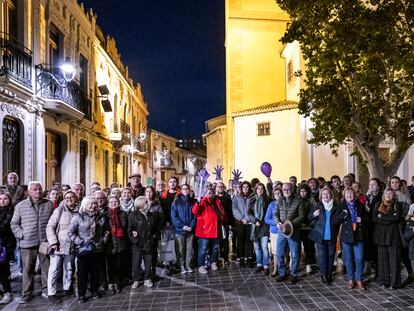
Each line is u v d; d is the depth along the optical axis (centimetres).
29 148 1148
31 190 689
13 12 1123
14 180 816
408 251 722
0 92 988
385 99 1180
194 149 4984
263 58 2347
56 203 820
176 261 883
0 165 994
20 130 1119
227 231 950
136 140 2711
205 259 848
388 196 686
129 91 2705
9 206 697
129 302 662
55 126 1332
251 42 2348
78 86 1505
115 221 719
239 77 2336
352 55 1025
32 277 684
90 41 1800
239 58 2344
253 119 1994
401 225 698
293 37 1082
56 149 1416
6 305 661
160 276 827
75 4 1554
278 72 2341
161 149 3941
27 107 1135
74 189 868
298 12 1038
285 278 781
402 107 1132
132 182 920
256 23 2353
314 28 1039
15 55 1061
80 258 664
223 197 962
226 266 906
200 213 854
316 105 1119
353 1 991
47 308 644
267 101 2328
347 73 1070
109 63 2156
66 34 1477
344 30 990
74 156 1511
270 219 805
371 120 1117
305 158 1748
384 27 984
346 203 720
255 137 1975
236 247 1022
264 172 1194
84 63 1739
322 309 602
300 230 767
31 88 1141
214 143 2878
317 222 746
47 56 1308
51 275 674
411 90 1098
